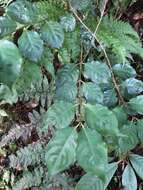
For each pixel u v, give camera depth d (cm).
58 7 84
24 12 54
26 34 53
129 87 62
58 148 47
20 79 58
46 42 61
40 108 121
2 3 101
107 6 112
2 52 43
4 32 51
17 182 122
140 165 62
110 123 49
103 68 59
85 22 84
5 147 130
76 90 57
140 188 116
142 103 59
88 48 72
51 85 115
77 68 61
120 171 118
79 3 73
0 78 44
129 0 114
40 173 121
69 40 73
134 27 123
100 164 46
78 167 121
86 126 49
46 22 56
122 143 57
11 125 131
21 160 120
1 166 129
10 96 57
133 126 58
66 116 51
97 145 46
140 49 95
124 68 64
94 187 60
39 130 121
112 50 84
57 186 120
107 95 61
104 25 93
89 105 50
